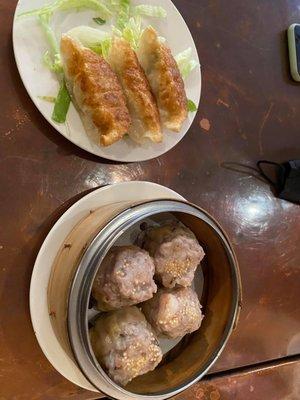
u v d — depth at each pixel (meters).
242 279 0.35
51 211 0.27
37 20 0.26
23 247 0.26
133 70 0.27
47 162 0.27
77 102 0.27
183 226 0.28
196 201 0.33
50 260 0.26
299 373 0.38
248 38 0.37
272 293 0.36
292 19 0.39
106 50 0.28
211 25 0.35
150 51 0.29
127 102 0.28
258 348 0.36
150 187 0.29
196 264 0.27
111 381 0.23
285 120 0.38
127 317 0.25
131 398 0.26
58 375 0.27
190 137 0.33
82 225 0.26
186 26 0.31
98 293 0.25
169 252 0.26
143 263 0.25
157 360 0.25
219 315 0.28
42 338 0.26
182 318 0.26
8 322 0.26
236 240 0.35
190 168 0.33
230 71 0.35
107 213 0.26
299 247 0.38
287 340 0.37
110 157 0.28
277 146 0.37
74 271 0.24
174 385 0.26
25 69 0.25
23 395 0.26
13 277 0.26
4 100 0.26
